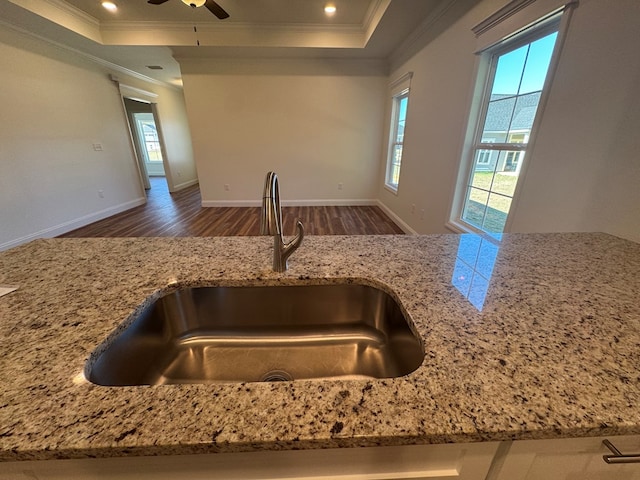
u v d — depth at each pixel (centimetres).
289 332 85
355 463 43
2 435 35
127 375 61
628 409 39
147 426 36
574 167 139
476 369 45
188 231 377
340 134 475
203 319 83
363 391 41
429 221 306
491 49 201
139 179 520
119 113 470
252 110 454
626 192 116
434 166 290
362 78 445
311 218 439
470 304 64
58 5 298
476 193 238
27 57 317
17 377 44
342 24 362
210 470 42
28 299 66
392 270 82
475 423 37
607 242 104
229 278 79
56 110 353
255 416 38
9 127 302
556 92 147
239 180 492
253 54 407
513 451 43
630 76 113
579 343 51
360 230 385
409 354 62
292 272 81
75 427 36
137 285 74
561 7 139
